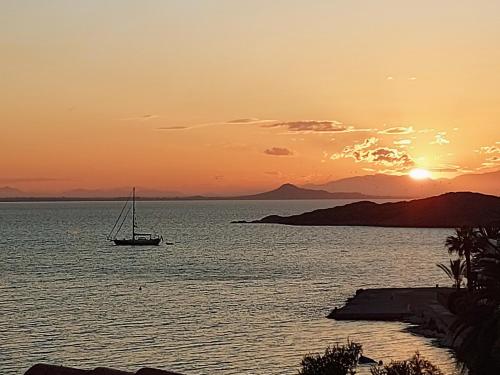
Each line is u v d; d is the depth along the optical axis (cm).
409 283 11419
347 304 8381
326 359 3228
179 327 7162
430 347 6022
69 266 13800
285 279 11712
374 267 14025
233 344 6325
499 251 3512
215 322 7450
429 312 7488
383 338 6494
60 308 8412
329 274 12625
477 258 3656
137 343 6378
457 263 8656
